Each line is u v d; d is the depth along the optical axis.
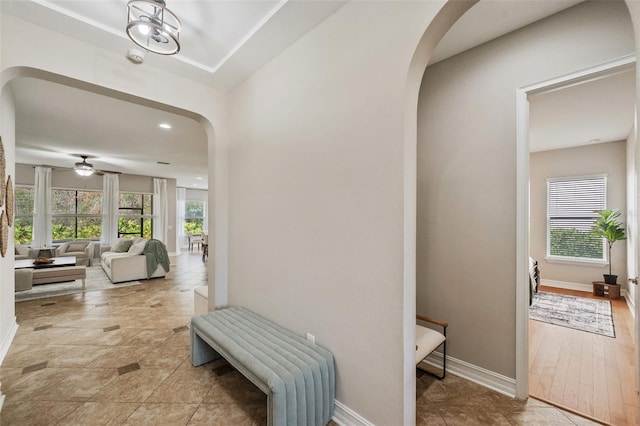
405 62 1.45
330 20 1.86
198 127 4.16
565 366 2.47
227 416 1.80
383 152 1.54
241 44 2.18
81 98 3.15
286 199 2.19
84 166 6.02
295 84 2.13
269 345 1.86
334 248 1.80
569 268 5.19
